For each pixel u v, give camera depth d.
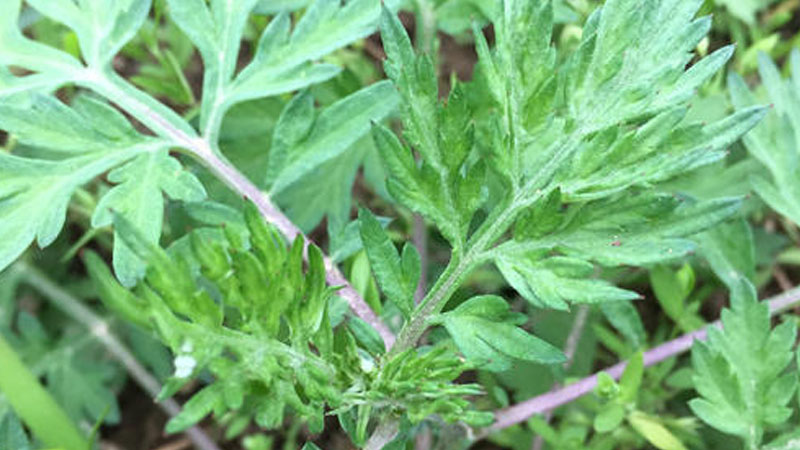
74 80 0.31
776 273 0.42
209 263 0.24
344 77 0.37
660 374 0.36
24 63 0.31
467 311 0.28
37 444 0.37
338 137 0.31
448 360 0.27
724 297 0.42
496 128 0.28
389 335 0.30
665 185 0.36
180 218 0.35
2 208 0.29
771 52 0.42
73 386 0.40
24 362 0.40
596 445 0.35
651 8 0.27
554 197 0.27
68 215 0.41
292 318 0.26
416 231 0.37
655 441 0.33
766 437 0.35
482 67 0.28
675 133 0.27
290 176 0.31
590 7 0.36
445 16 0.36
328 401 0.26
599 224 0.27
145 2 0.32
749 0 0.42
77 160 0.30
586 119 0.28
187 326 0.24
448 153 0.27
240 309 0.25
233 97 0.31
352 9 0.31
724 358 0.30
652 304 0.42
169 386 0.24
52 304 0.43
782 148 0.34
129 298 0.24
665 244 0.27
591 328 0.38
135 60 0.47
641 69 0.27
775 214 0.42
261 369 0.25
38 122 0.30
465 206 0.28
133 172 0.30
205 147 0.31
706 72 0.27
